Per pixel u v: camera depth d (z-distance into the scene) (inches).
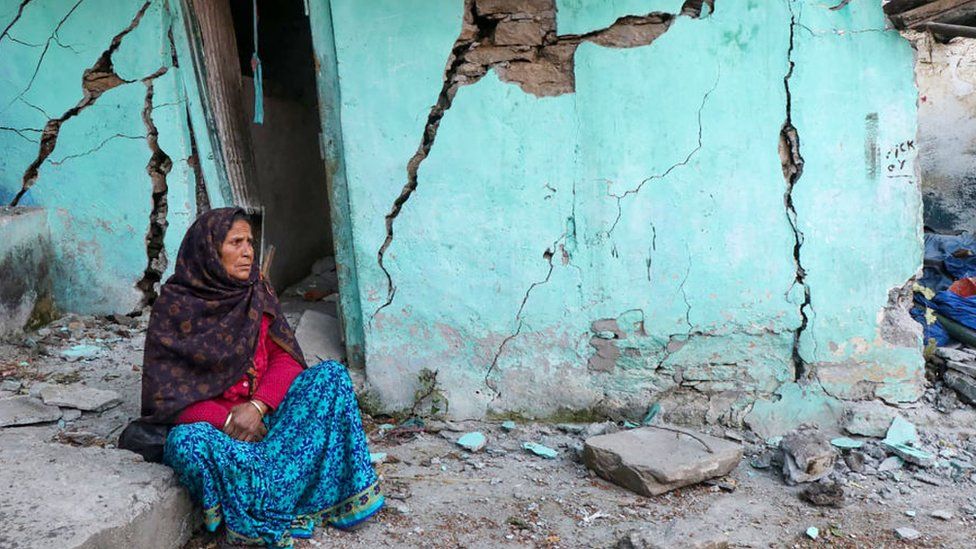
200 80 180.5
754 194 157.0
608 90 155.6
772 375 163.6
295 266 251.4
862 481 143.7
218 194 185.2
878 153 154.5
